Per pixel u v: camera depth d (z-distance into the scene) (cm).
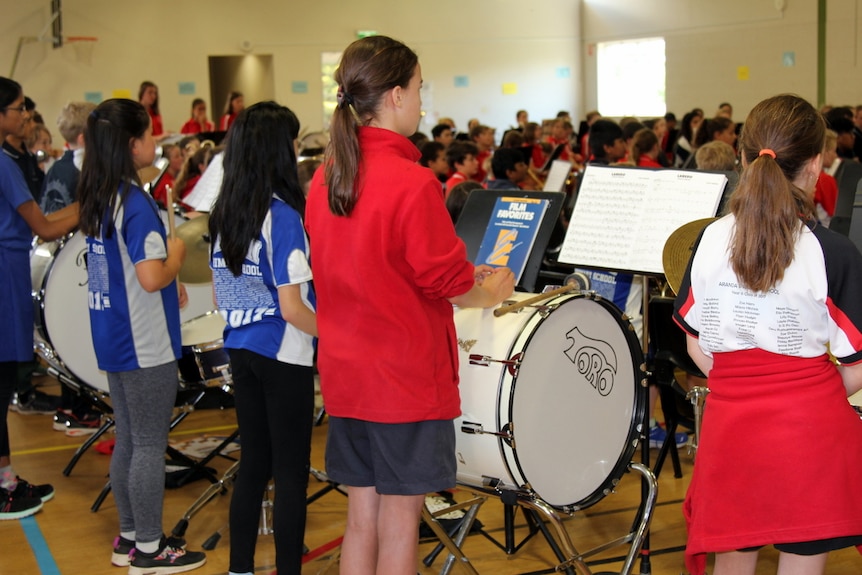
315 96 1308
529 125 950
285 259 223
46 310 335
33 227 307
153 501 271
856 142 692
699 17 1182
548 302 218
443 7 1358
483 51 1388
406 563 190
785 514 175
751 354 178
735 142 646
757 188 171
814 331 173
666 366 301
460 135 935
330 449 201
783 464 174
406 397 182
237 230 227
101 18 1174
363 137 183
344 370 187
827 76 998
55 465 388
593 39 1402
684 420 312
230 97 1048
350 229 182
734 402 181
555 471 219
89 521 326
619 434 236
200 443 414
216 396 350
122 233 254
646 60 1320
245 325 233
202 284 379
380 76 181
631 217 261
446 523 302
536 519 262
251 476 240
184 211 403
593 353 227
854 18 957
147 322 261
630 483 346
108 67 1185
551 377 216
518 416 209
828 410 174
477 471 217
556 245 395
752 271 171
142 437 270
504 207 269
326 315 194
